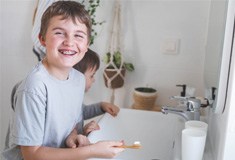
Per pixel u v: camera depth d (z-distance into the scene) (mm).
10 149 946
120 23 1586
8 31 1740
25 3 1686
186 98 1039
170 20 1534
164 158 1020
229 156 705
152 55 1592
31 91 854
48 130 933
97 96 1691
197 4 1488
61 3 951
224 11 730
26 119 840
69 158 829
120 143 867
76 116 1076
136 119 1234
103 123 1167
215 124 887
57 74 973
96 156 832
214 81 841
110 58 1553
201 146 792
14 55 1768
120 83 1581
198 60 1541
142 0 1543
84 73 1273
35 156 842
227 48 693
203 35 1511
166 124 1211
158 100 1629
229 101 685
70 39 911
